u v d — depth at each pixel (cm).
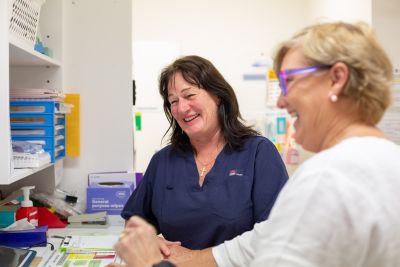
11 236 148
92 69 200
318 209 62
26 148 143
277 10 355
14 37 128
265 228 71
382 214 61
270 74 332
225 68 355
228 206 132
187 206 135
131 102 202
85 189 203
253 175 136
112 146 203
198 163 144
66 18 198
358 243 61
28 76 192
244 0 354
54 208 186
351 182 62
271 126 328
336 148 67
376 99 69
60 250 143
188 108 138
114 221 185
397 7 219
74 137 200
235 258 112
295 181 67
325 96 70
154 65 341
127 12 200
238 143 140
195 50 353
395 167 64
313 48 70
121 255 84
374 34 71
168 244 128
